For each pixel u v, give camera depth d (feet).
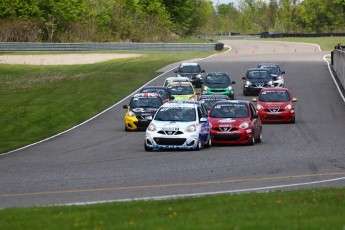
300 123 313.53
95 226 100.63
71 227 101.04
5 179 174.09
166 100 334.24
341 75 476.13
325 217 100.48
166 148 228.43
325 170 179.42
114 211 114.52
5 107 377.50
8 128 310.04
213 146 241.76
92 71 568.41
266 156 208.95
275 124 313.32
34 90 450.71
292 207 111.55
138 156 214.28
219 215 105.19
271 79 430.61
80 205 125.49
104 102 397.60
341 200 118.62
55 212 116.67
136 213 111.75
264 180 163.63
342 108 366.43
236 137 240.12
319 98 409.08
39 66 616.39
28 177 176.35
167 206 118.83
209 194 141.90
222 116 247.70
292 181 161.68
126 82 488.44
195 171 179.42
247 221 98.02
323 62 620.49
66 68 597.93
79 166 194.70
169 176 171.73
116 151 229.45
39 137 283.18
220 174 173.78
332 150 221.87
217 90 395.96
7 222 108.27
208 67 583.58
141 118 290.76
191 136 225.15
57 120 333.21
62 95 425.28
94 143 255.29
